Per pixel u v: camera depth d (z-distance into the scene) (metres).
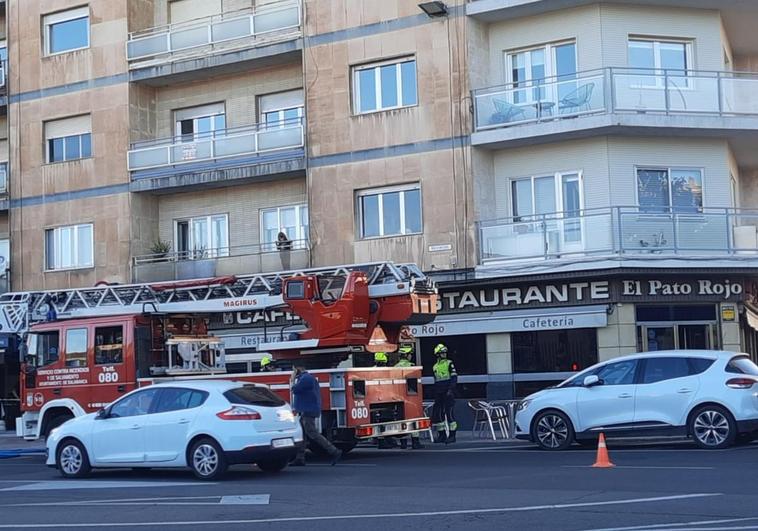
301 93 29.73
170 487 14.94
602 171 25.11
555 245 24.56
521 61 26.44
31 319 21.61
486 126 25.58
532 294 25.16
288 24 28.47
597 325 24.30
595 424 18.48
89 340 20.12
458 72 25.84
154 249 30.52
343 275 19.44
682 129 24.84
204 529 10.72
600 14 25.38
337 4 27.42
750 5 25.84
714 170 25.88
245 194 30.19
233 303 20.06
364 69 27.16
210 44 29.70
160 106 31.59
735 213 24.69
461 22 25.88
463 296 25.97
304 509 12.05
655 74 25.03
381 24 26.80
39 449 23.92
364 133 26.86
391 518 11.03
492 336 25.83
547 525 10.23
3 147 34.22
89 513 12.32
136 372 19.69
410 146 26.28
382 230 26.80
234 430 15.56
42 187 31.84
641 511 10.91
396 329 19.95
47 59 31.98
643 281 24.38
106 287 21.12
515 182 26.27
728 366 17.84
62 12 31.98
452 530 10.15
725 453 16.81
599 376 18.72
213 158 29.42
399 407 19.69
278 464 16.81
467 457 18.44
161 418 16.11
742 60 30.23
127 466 16.31
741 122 24.97
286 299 19.23
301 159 27.89
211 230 30.70
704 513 10.64
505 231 25.17
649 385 18.14
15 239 32.19
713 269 24.42
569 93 24.88
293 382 18.11
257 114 30.25
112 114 30.84
